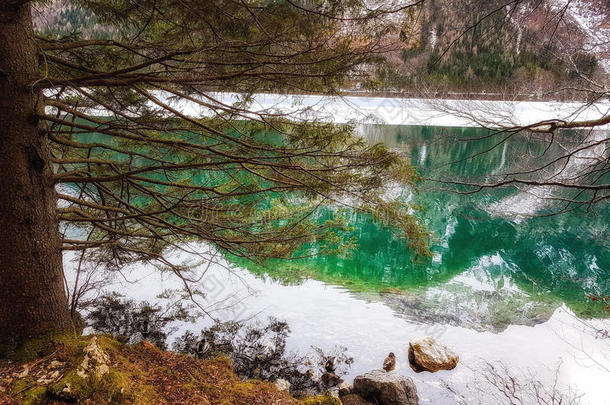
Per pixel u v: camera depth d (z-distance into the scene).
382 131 17.92
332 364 6.58
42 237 3.62
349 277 10.28
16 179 3.38
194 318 7.41
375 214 4.52
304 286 9.50
